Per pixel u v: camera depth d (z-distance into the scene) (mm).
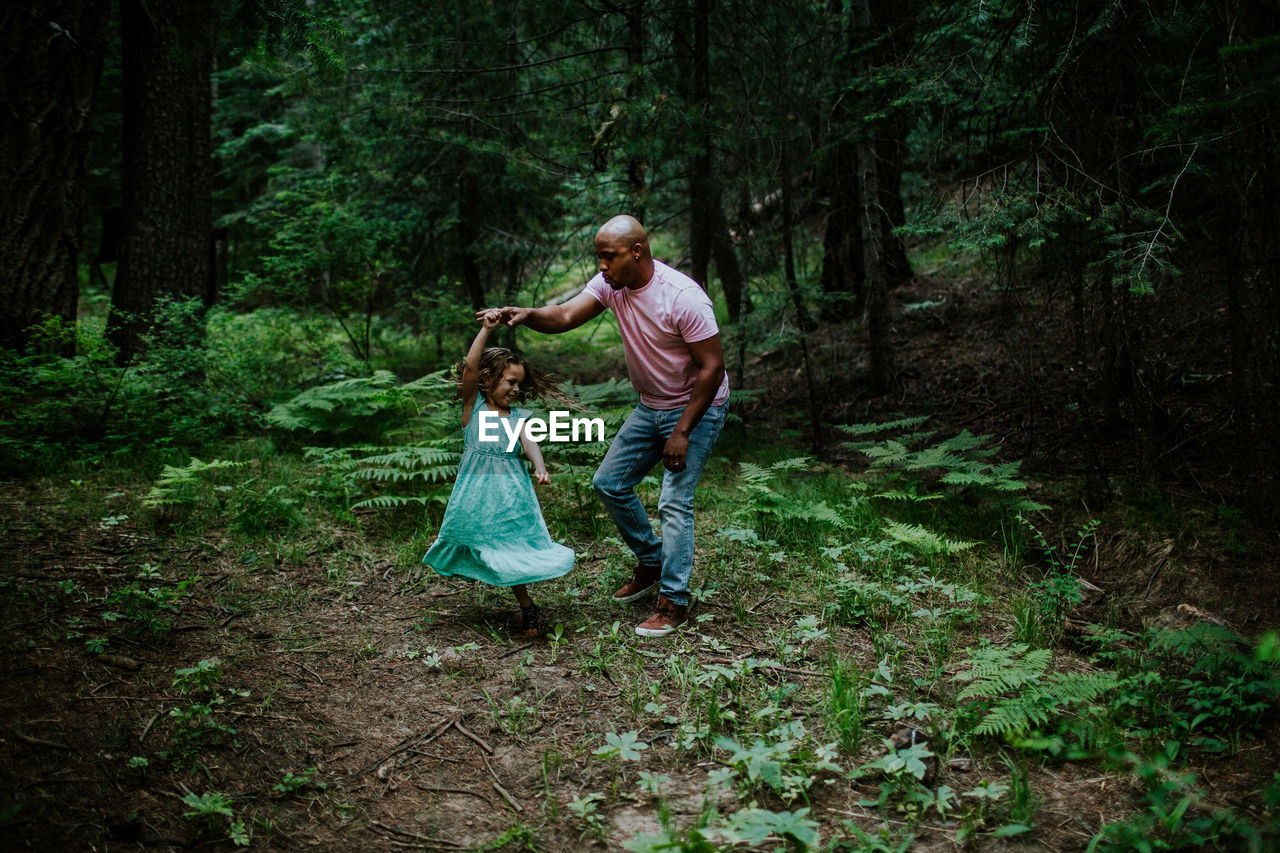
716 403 3645
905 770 2545
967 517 4938
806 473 5938
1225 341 6066
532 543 3463
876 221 7332
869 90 5613
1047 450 5723
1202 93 4266
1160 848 2168
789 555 4484
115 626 3268
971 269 9453
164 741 2625
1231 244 4281
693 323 3373
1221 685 3020
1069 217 4324
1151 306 6555
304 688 3025
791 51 6766
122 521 4363
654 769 2646
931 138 5922
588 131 6582
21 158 6141
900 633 3631
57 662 2969
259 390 7141
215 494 4824
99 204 15234
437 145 8242
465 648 3363
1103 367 5648
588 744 2768
